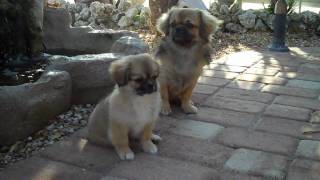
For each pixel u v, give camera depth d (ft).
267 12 10.30
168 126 4.36
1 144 3.75
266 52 8.23
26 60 5.37
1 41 4.95
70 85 4.40
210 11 10.20
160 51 4.71
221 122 4.47
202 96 5.36
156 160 3.58
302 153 3.71
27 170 3.38
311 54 8.07
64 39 6.45
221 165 3.49
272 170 3.40
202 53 4.73
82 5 11.29
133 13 10.26
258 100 5.21
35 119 3.99
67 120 4.36
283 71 6.71
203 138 4.05
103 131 3.71
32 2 5.42
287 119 4.57
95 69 4.62
